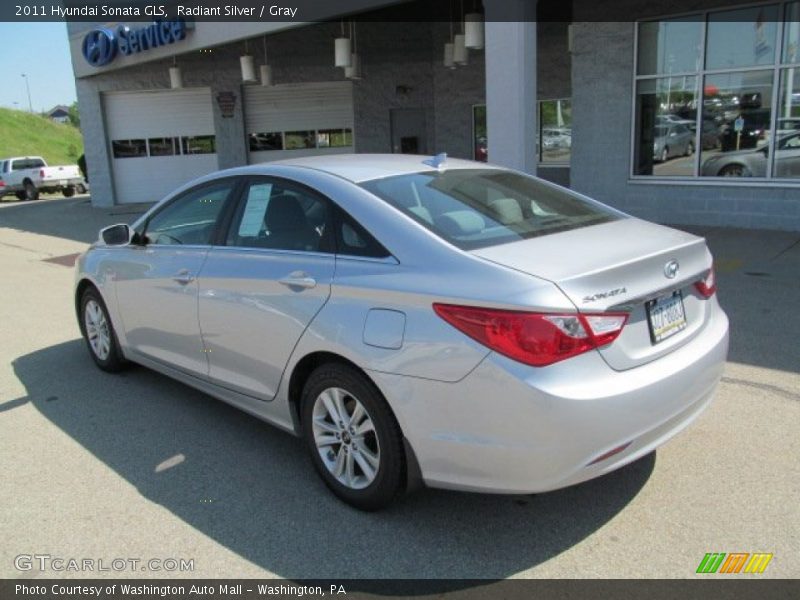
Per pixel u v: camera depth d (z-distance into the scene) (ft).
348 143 69.82
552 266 9.18
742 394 14.53
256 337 11.99
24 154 191.31
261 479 12.01
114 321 16.58
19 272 34.42
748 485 11.12
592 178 38.91
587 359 8.82
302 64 66.59
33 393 16.48
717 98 34.45
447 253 9.78
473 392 8.95
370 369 9.91
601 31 36.88
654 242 10.46
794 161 32.71
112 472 12.41
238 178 13.51
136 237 15.76
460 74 59.67
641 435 9.27
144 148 72.38
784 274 24.84
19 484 12.05
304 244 11.59
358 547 9.97
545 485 8.86
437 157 13.30
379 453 10.21
